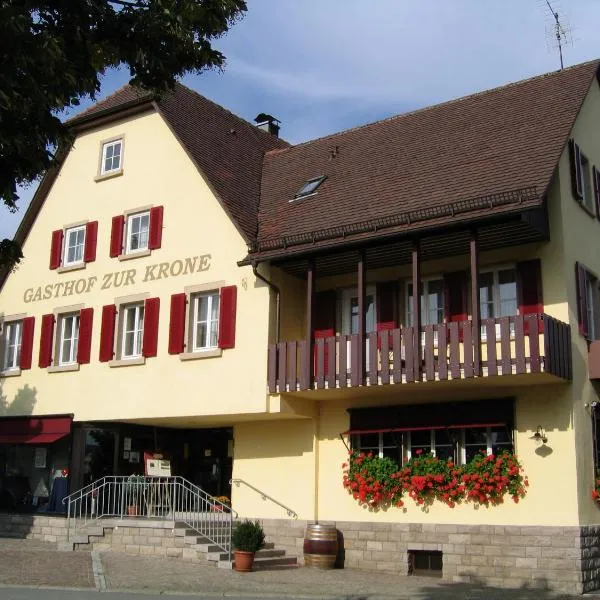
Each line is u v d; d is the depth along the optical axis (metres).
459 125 20.12
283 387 17.86
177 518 18.59
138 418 20.42
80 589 14.18
